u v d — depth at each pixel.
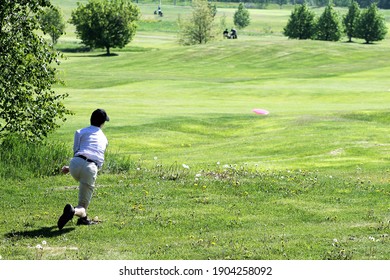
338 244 13.60
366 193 19.41
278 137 39.41
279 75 94.25
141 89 71.25
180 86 74.81
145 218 16.00
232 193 18.92
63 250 13.27
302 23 168.25
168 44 164.62
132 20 150.75
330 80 82.50
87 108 51.09
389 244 13.60
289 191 19.28
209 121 45.50
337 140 37.59
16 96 25.20
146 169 23.17
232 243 13.79
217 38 152.38
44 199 17.81
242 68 106.44
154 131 41.62
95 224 15.41
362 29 173.75
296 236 14.42
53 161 21.95
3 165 20.92
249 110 52.28
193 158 33.09
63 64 115.25
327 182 21.02
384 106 54.66
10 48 25.05
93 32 144.38
